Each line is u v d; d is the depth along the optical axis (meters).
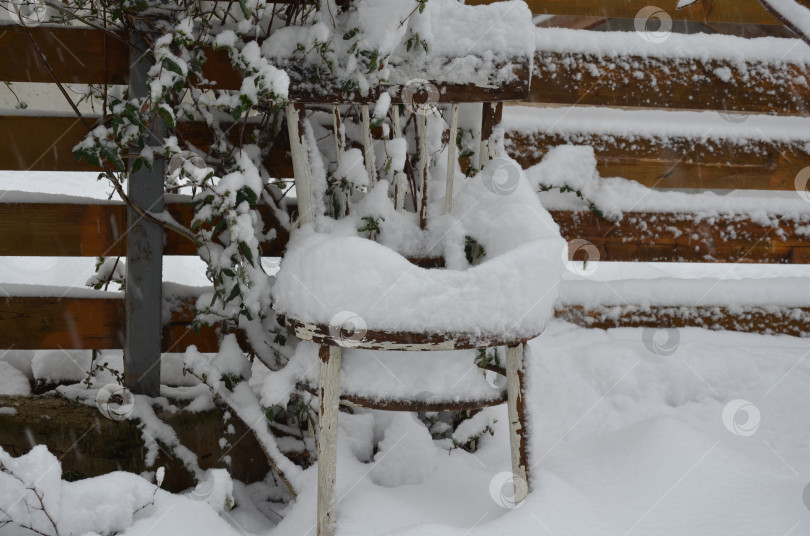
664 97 2.32
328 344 1.30
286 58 1.59
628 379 2.07
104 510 1.30
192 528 1.38
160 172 1.88
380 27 1.54
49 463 1.27
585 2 2.45
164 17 1.77
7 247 1.97
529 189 1.57
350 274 1.30
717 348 2.20
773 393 2.03
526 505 1.42
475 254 1.62
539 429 1.91
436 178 1.77
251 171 1.66
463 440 1.76
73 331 2.01
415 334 1.28
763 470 1.59
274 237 2.00
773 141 2.42
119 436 1.81
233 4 1.89
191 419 1.89
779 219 2.41
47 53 1.91
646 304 2.33
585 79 2.28
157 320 1.95
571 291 2.32
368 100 1.58
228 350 1.76
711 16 2.48
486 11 1.59
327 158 1.96
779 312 2.38
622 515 1.47
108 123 1.82
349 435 1.79
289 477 1.63
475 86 1.58
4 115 1.94
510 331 1.34
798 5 1.32
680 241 2.38
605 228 2.35
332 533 1.40
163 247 1.98
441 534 1.32
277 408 1.83
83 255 2.00
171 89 1.64
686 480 1.55
